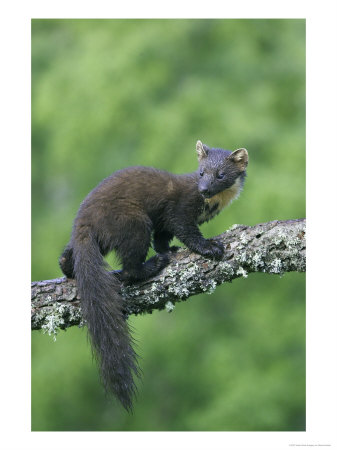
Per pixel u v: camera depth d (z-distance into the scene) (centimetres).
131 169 788
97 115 1588
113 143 1622
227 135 1507
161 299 697
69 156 1623
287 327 1448
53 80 1675
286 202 1416
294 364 1445
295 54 1653
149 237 743
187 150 1483
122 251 727
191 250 702
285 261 681
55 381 1491
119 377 671
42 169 1861
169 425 1520
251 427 1352
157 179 779
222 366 1440
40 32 1895
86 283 686
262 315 1459
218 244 691
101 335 675
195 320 1518
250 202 1425
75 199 1645
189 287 693
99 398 1545
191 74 1653
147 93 1603
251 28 1680
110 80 1612
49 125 1689
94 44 1678
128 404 672
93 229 729
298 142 1512
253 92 1590
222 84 1605
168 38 1636
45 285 695
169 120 1527
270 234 684
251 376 1417
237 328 1507
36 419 1491
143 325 1464
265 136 1522
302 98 1606
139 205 754
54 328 680
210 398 1469
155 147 1506
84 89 1625
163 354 1488
